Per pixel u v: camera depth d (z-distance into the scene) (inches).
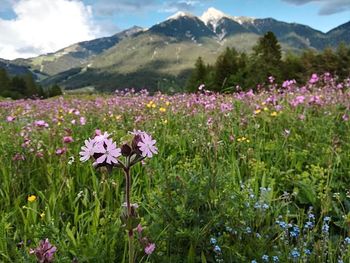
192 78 3102.9
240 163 240.4
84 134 293.4
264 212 164.9
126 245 143.6
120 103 440.1
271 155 248.7
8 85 4279.0
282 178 214.1
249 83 2063.2
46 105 576.1
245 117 312.3
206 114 323.0
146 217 160.2
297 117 316.2
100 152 102.1
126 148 104.9
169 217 149.9
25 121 376.8
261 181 212.7
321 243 146.9
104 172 188.4
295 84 461.1
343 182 214.4
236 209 155.6
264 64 2512.3
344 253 142.1
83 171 220.7
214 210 155.5
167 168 209.2
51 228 148.2
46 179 217.9
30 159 236.4
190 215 145.6
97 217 163.3
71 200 189.5
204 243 144.0
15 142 252.2
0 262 139.3
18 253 137.6
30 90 4298.7
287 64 3019.2
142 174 221.5
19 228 167.3
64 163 214.1
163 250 142.4
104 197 195.8
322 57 2886.3
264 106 350.9
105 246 141.4
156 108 383.6
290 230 172.2
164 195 159.8
